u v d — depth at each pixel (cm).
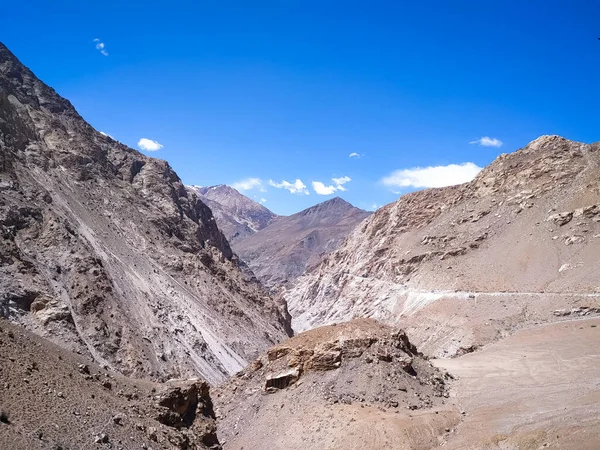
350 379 5006
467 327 9738
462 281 12331
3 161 8675
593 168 13500
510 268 11856
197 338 8862
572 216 12212
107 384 3497
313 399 4878
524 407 4612
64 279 7581
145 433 3083
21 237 7694
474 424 4375
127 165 13625
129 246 10406
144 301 8781
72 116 13388
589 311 8669
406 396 4831
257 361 5862
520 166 15475
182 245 12294
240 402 5344
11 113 10262
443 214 16775
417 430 4247
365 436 4169
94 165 11900
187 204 15000
